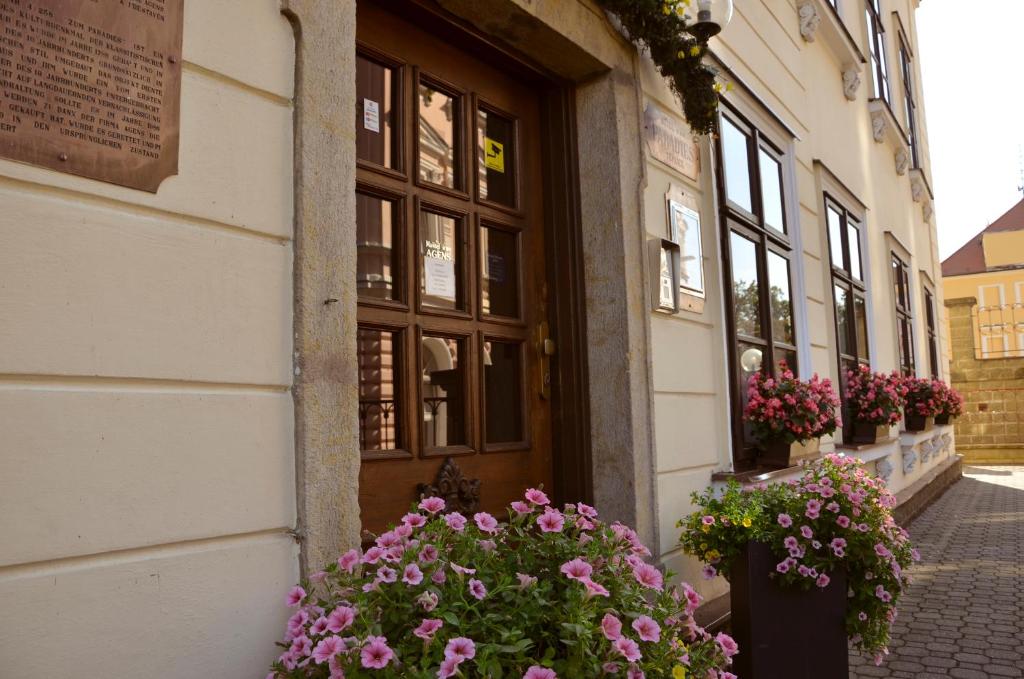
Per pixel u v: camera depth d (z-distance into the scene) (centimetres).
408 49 311
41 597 161
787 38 648
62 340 167
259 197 210
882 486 365
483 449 325
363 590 184
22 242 162
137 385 180
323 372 218
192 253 193
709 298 457
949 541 791
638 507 353
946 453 1420
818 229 690
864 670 411
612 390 360
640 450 359
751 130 545
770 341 534
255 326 206
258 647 200
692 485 415
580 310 369
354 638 174
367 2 294
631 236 369
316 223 220
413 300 300
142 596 177
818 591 337
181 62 194
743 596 335
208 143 199
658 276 387
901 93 1222
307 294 216
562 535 222
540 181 379
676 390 409
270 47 217
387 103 303
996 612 517
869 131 948
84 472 169
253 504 201
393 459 283
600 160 371
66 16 171
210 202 198
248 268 206
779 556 334
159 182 187
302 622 186
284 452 210
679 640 219
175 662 183
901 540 358
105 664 170
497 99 356
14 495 158
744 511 338
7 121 161
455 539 211
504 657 184
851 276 795
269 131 215
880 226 966
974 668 410
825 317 689
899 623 498
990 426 1995
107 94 177
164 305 186
